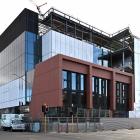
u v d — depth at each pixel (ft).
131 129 139.64
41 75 152.05
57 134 99.66
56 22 196.65
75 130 119.34
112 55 215.31
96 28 218.59
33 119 140.26
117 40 221.46
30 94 186.09
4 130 141.49
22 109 190.90
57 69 135.03
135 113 186.91
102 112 148.97
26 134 98.22
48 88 142.41
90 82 148.66
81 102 146.92
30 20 200.44
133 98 180.45
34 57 197.67
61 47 187.62
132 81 179.22
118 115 163.94
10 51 224.94
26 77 192.03
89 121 130.41
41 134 98.99
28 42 197.16
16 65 209.97
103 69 159.02
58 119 121.29
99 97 157.89
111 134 99.66
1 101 244.83
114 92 163.12
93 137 82.99
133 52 205.87
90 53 206.80
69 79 142.10
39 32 203.31
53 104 135.95
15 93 210.18
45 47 188.96
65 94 139.33
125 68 205.98
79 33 210.38
